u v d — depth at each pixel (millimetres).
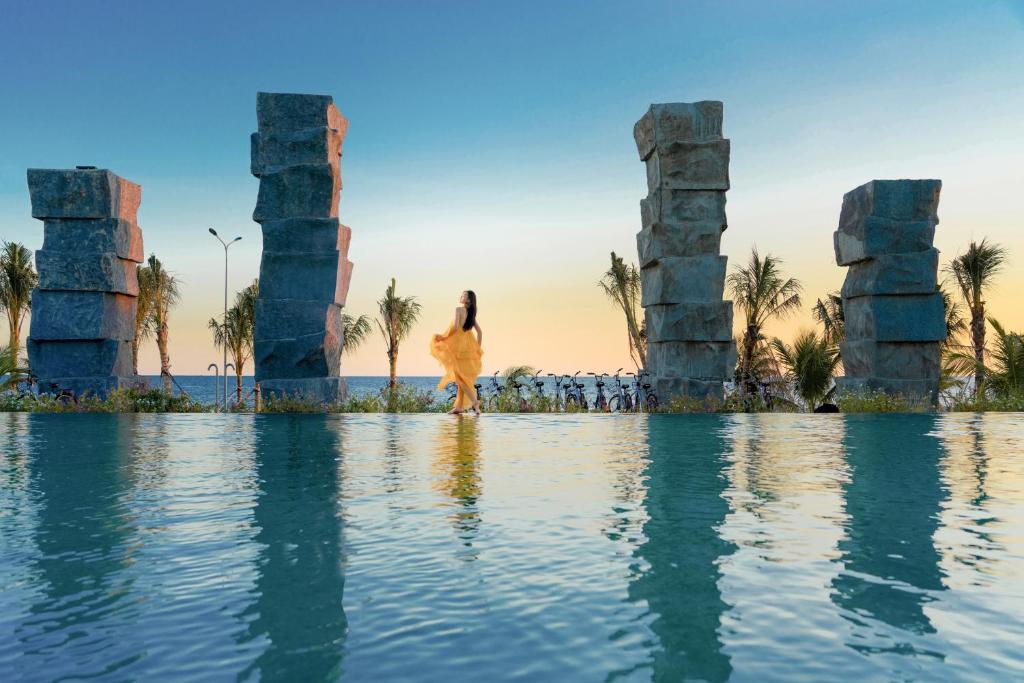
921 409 13797
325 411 13586
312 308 13805
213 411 14484
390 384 15641
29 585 3051
